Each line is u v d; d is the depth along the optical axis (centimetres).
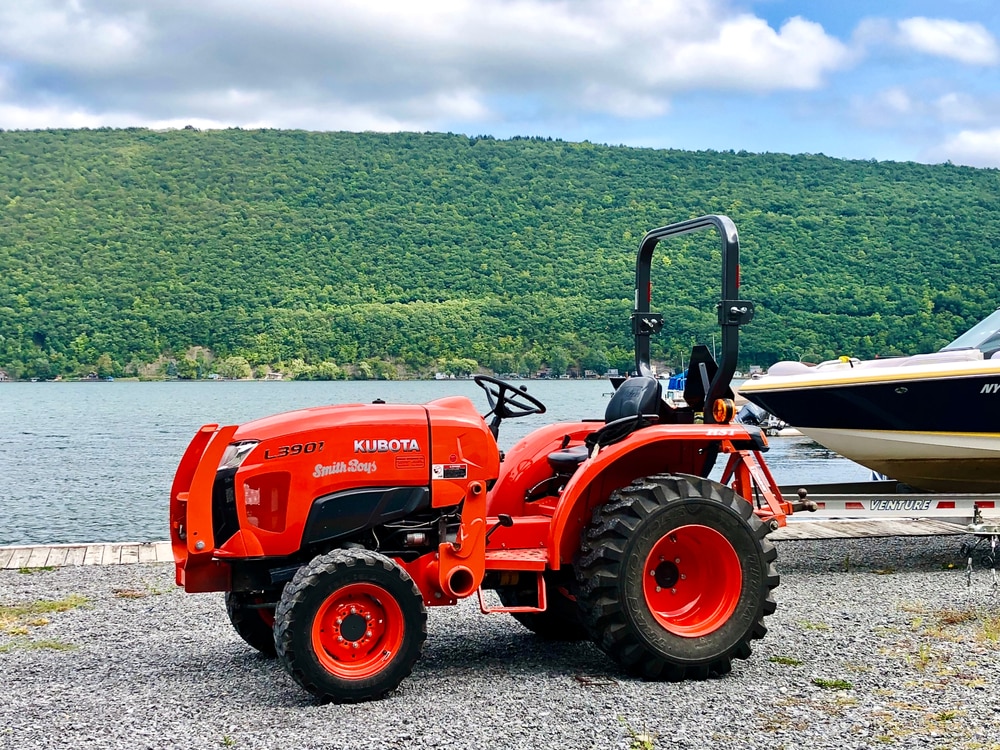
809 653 607
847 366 1023
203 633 689
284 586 545
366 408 567
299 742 459
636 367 675
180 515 569
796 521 1098
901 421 972
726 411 593
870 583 840
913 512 923
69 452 3766
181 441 4362
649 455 611
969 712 491
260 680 567
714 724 478
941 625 679
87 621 725
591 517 583
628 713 496
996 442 959
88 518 1950
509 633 681
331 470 540
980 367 935
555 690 538
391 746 453
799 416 1029
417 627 525
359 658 522
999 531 917
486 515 579
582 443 652
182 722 491
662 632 549
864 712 493
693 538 569
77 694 542
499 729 473
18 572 907
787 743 452
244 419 5859
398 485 549
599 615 547
